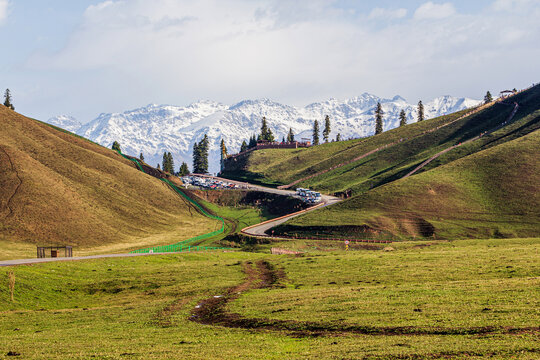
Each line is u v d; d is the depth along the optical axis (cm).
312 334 4281
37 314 6122
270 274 8356
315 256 10412
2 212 15638
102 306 6794
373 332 4159
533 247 9119
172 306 6131
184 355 3709
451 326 4044
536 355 3206
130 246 15400
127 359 3684
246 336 4350
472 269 7006
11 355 3966
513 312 4303
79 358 3778
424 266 7575
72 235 15738
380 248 13238
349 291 5881
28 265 8706
